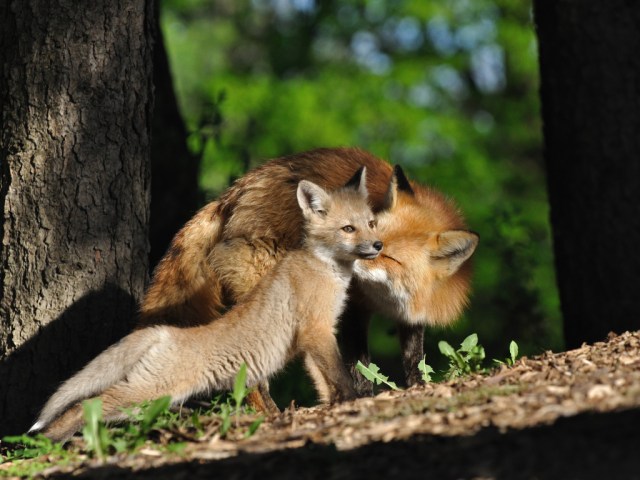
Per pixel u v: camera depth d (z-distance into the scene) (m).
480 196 36.47
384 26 42.59
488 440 7.46
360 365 11.12
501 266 21.91
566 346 14.30
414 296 12.32
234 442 8.74
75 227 11.52
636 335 10.87
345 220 10.92
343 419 8.85
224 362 10.45
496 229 22.14
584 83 13.74
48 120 11.45
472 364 11.05
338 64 43.72
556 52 14.02
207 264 12.27
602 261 13.62
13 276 11.47
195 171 18.11
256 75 42.88
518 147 41.88
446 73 43.12
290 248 11.95
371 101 39.53
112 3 11.69
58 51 11.45
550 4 14.06
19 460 9.84
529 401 8.30
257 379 10.65
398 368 29.28
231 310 10.73
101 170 11.65
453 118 40.03
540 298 22.47
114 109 11.73
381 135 39.94
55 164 11.46
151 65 12.26
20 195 11.45
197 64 44.59
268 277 10.87
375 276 12.02
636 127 13.48
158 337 10.26
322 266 10.85
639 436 6.88
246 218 12.18
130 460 8.65
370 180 12.69
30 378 11.40
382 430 8.27
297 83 40.34
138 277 12.04
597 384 8.45
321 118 38.66
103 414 9.99
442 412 8.50
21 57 11.45
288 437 8.61
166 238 17.31
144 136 12.11
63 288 11.50
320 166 12.48
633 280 13.42
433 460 7.30
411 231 12.27
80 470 8.65
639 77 13.50
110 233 11.73
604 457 6.67
